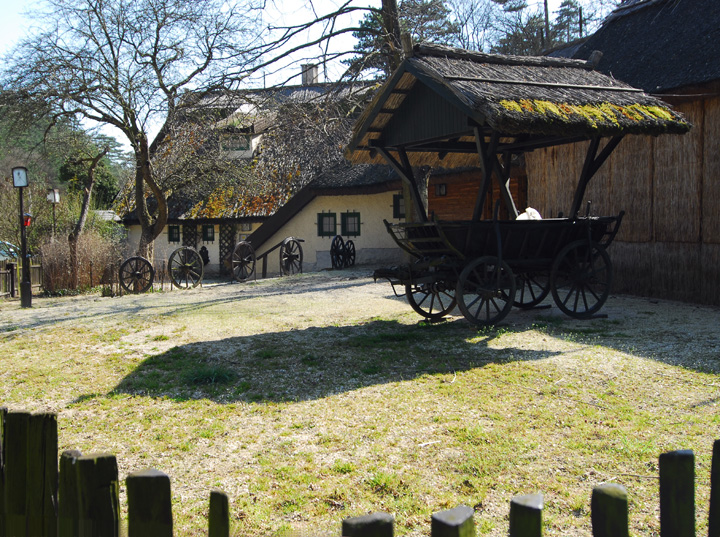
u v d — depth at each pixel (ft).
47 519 7.97
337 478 13.50
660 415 16.47
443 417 16.94
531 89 27.22
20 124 62.69
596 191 41.63
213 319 35.68
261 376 22.33
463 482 13.03
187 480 13.85
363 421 17.07
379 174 73.46
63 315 41.29
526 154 48.11
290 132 59.36
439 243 29.12
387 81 29.27
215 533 6.33
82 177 100.48
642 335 26.07
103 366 25.03
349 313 36.11
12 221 75.92
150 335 31.40
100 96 61.52
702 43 35.35
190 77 62.39
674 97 35.09
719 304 33.30
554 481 12.89
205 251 85.10
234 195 84.69
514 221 28.78
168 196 79.66
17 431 8.05
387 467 13.94
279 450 15.33
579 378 20.12
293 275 65.82
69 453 7.26
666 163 36.40
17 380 23.24
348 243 75.97
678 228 35.73
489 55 30.09
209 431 16.84
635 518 11.19
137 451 15.69
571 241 30.68
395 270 30.27
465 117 27.30
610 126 26.13
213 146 71.10
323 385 20.83
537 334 27.09
